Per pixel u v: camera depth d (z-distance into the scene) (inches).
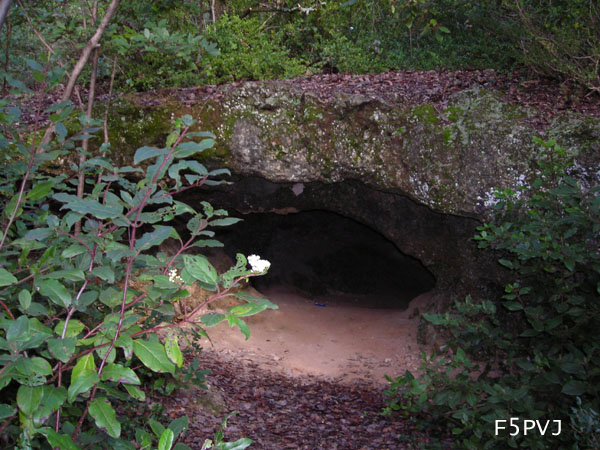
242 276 79.4
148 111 280.2
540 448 130.8
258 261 79.3
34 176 118.3
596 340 140.8
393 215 328.8
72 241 97.3
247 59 363.3
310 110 292.5
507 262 161.8
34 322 73.5
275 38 421.1
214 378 259.1
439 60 387.2
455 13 382.6
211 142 83.5
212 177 306.2
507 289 156.3
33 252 134.1
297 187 316.8
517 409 137.2
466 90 296.8
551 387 144.3
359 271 486.9
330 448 202.2
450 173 277.3
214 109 286.2
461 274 307.7
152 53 328.2
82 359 74.1
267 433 212.1
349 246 475.8
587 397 142.4
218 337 325.7
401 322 363.3
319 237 463.2
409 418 222.2
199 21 387.9
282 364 307.0
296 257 468.4
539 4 312.0
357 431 219.8
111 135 277.3
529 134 266.2
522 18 303.4
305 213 440.8
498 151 269.1
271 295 430.6
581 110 283.1
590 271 152.8
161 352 76.1
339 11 419.8
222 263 393.7
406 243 330.3
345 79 357.1
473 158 273.4
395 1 217.5
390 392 177.0
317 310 410.3
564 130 262.8
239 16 433.1
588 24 290.8
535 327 145.6
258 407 237.1
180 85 332.5
